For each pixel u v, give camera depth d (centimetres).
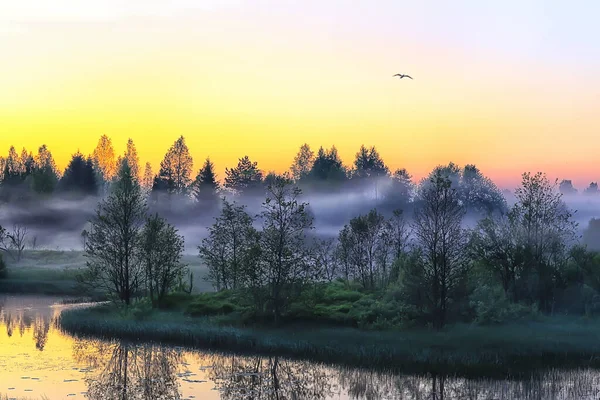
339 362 3912
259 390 3297
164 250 5816
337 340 4269
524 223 5434
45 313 6200
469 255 5141
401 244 6575
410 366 3769
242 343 4334
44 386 3325
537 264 5334
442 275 4759
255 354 4172
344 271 6581
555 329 4584
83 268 9094
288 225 5247
